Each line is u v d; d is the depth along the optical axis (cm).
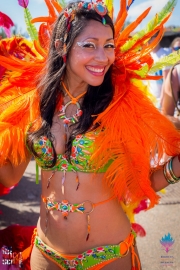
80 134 146
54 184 152
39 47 170
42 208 161
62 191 150
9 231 194
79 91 154
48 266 159
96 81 142
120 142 145
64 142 151
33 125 160
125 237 152
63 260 153
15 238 191
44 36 171
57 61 154
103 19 139
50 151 150
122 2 158
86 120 148
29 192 412
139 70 151
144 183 142
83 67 141
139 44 154
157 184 153
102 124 148
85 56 139
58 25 150
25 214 353
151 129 147
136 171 143
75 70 144
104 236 149
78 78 150
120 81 154
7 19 207
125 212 173
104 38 138
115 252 148
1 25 210
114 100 151
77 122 150
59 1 170
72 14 141
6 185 173
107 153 146
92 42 138
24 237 191
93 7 140
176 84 244
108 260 149
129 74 155
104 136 146
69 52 144
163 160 165
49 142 151
